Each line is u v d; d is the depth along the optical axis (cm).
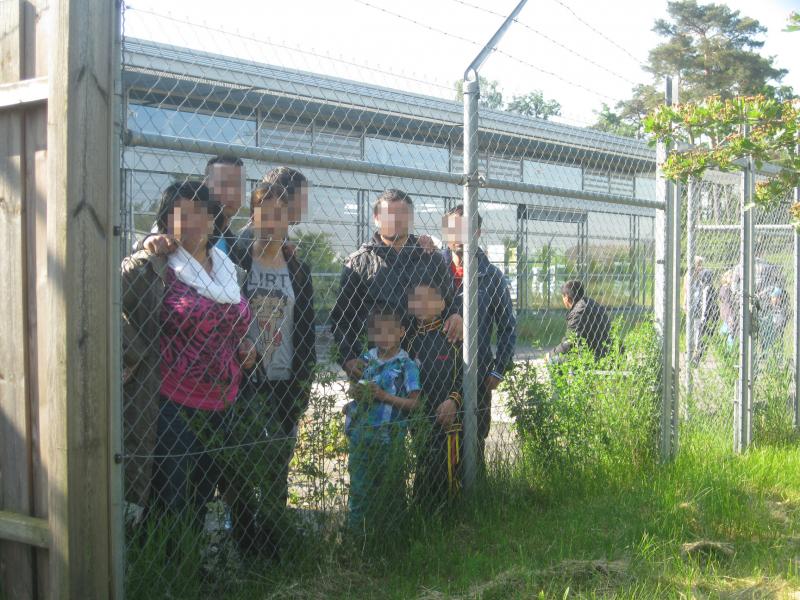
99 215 293
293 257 410
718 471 557
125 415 328
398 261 448
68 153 285
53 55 287
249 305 378
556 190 510
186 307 339
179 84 382
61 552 292
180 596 330
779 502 520
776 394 756
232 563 359
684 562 412
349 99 457
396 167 416
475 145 463
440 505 444
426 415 452
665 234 602
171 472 343
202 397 347
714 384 693
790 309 827
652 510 481
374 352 437
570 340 589
